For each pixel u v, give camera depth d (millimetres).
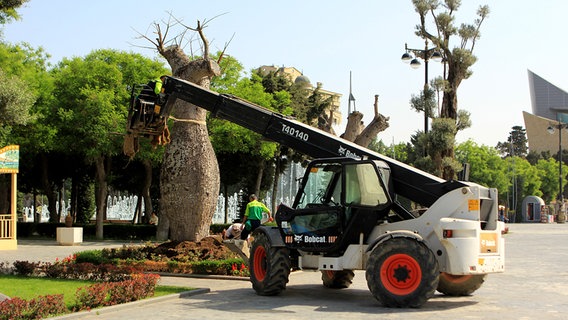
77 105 34656
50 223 40188
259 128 14008
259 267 13227
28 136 36562
